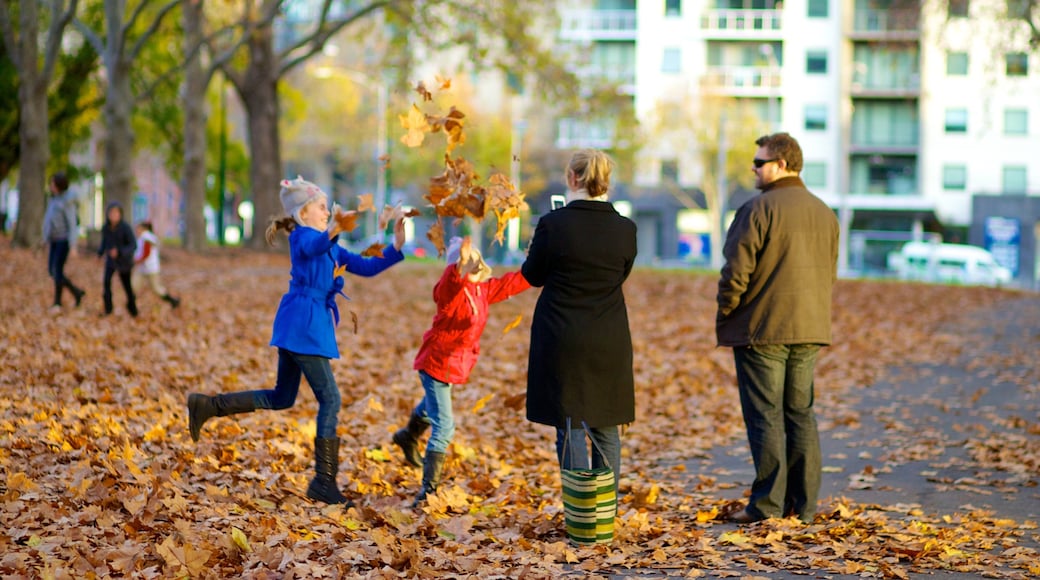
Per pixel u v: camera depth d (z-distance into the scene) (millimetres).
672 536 6043
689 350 16469
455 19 33031
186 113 37531
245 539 5254
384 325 17703
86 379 10164
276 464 7316
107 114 30656
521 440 9203
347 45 61312
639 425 10617
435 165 59250
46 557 4832
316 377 6590
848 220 64188
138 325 15180
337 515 6164
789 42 65750
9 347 11859
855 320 22219
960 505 7145
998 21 25719
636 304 24516
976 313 24625
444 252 6602
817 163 65875
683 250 66625
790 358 6637
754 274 6574
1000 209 62781
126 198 30922
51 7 31516
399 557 5297
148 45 39625
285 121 54250
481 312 6699
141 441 7582
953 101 64125
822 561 5441
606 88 33375
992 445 9312
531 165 57125
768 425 6559
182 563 4859
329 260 6625
